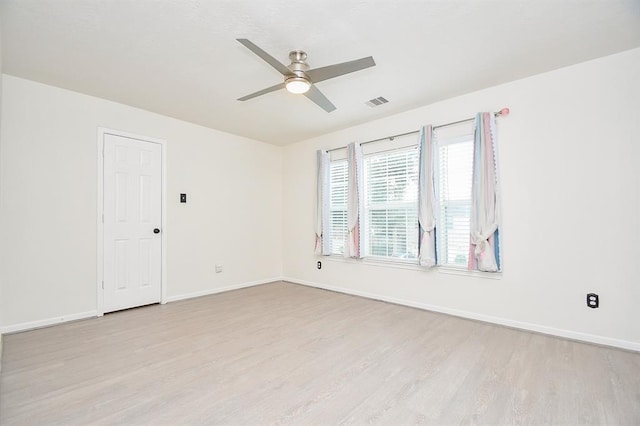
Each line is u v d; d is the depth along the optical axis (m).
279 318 3.36
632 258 2.47
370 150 4.24
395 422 1.62
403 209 3.91
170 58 2.61
